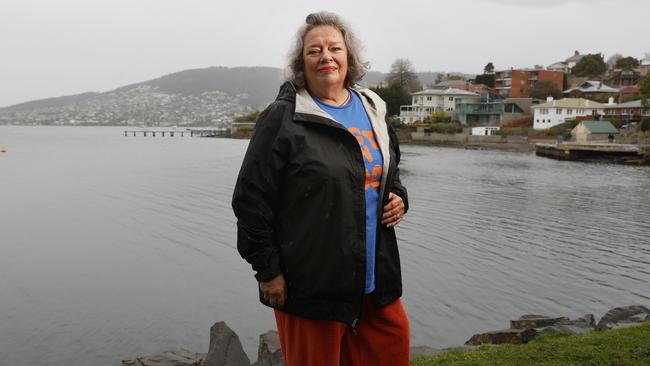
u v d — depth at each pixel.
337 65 2.58
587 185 32.59
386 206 2.63
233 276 13.68
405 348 2.71
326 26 2.62
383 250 2.63
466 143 76.38
